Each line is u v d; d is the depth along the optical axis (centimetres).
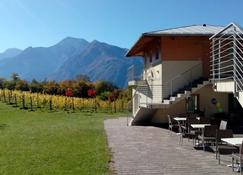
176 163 1190
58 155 1311
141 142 1670
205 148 1488
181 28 2630
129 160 1241
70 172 1041
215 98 2464
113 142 1667
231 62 2292
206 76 2425
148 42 2791
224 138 1156
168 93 2419
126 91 5341
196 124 1627
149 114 2494
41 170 1070
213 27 2741
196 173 1048
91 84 6372
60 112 3503
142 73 3278
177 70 2427
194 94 2458
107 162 1192
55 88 5850
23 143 1616
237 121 2341
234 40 1552
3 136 1856
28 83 6200
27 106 3747
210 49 2430
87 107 4094
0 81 6425
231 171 1069
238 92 1495
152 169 1103
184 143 1641
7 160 1236
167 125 2447
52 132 2017
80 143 1609
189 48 2433
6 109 3475
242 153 998
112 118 3083
